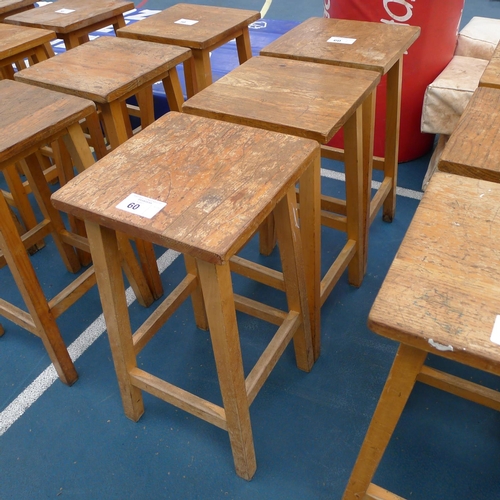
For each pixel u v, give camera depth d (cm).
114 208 92
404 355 81
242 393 115
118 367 136
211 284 92
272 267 209
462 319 67
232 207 90
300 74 142
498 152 103
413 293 71
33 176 170
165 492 135
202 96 133
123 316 123
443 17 215
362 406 153
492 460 137
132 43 175
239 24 193
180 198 93
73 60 162
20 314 154
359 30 172
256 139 109
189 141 110
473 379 159
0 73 212
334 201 186
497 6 464
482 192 89
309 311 152
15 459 145
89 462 143
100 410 157
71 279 211
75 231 205
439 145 240
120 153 108
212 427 150
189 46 179
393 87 183
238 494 134
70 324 188
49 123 121
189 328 184
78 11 220
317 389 159
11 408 159
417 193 246
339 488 133
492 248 77
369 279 199
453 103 215
